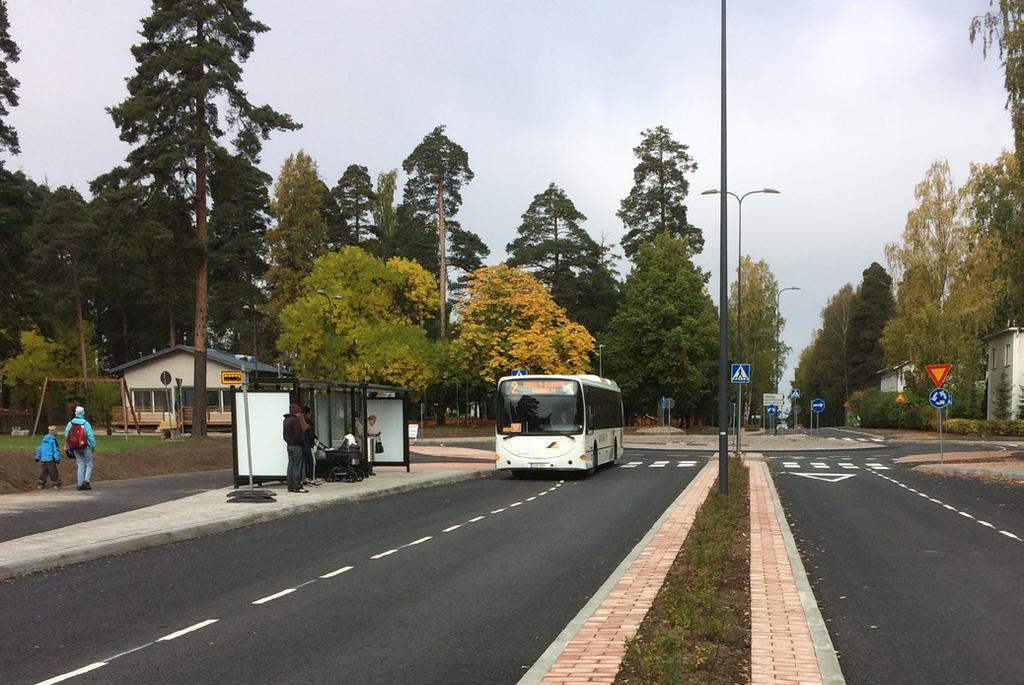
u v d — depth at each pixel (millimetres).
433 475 24219
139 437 42844
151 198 32594
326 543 12195
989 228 53656
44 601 8336
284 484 21234
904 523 14438
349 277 55656
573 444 24906
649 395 68125
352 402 23391
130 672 5902
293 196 65688
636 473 27359
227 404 55625
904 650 6461
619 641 6258
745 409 85000
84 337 62969
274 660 6172
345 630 7062
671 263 65938
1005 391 55312
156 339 78812
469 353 57719
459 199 66562
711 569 8664
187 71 33156
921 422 58188
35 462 21469
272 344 67688
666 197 72250
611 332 69750
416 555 11000
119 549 11414
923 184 55750
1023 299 28031
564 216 73562
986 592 8648
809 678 5355
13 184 35094
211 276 64125
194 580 9391
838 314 106812
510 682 5617
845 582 9188
